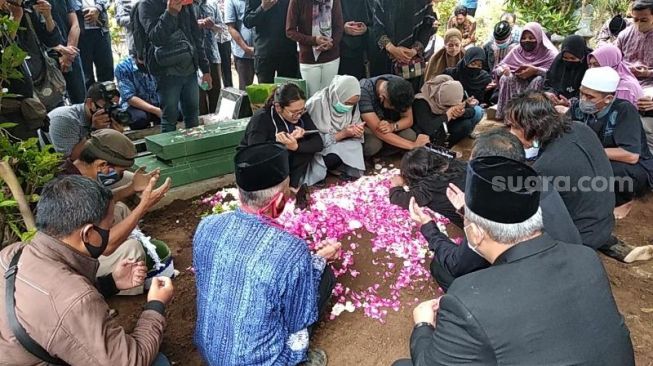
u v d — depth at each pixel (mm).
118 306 3111
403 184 3500
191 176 4512
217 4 7238
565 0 8133
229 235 2174
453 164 3324
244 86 7152
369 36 6156
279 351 2213
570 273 1689
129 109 5859
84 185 1991
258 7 5898
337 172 4805
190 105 5391
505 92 6371
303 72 5789
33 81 4250
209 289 2201
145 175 3623
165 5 4871
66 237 1945
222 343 2176
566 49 5406
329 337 2857
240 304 2123
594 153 3074
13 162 2920
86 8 6148
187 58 5020
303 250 2211
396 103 4641
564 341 1579
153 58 4898
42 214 1939
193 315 3051
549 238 1793
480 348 1606
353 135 4648
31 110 3684
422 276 3330
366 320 2980
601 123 3947
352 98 4469
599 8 8891
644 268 3430
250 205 2271
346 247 3598
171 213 4262
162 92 5094
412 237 3693
